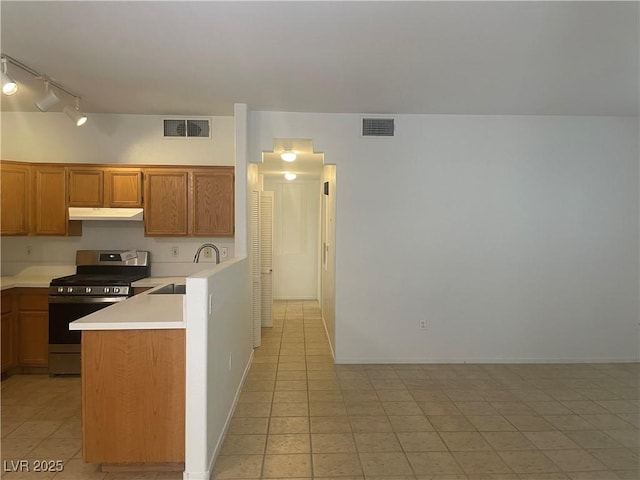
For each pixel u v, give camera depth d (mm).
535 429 2818
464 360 4207
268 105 3785
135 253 4176
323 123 4039
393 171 4105
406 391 3465
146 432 2227
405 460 2434
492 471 2332
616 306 4258
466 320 4195
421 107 3850
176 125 4180
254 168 4547
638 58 2709
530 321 4223
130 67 2861
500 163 4148
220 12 2119
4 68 2715
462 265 4172
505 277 4195
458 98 3566
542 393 3438
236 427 2824
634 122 4199
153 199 3984
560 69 2898
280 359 4297
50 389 3420
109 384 2213
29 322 3729
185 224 4012
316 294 7809
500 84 3215
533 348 4234
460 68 2877
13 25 2250
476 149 4137
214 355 2408
